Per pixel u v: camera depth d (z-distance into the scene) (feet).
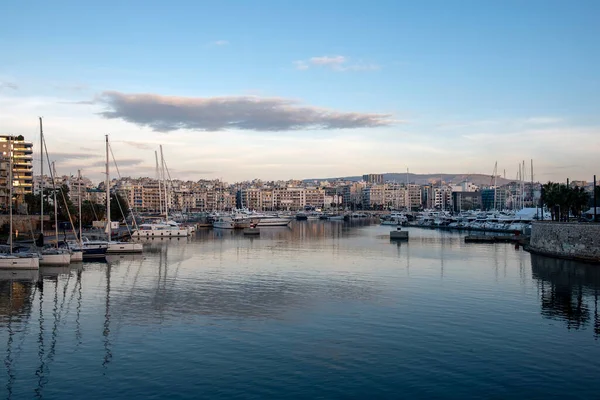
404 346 147.54
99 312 187.11
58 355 141.38
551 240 352.49
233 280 255.29
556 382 123.65
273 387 120.26
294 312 186.39
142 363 135.13
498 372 129.18
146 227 555.69
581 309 189.98
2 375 127.95
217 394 116.67
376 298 209.67
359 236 588.50
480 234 610.24
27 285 237.86
